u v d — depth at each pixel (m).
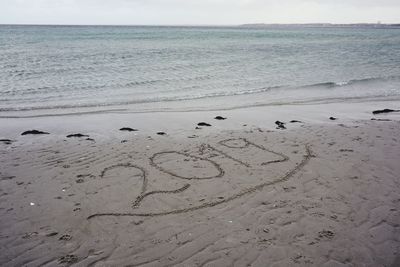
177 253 4.16
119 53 30.41
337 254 4.17
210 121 10.27
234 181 6.04
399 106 12.79
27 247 4.22
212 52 34.59
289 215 4.97
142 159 6.99
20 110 11.20
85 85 15.41
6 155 7.13
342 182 6.01
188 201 5.36
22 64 20.95
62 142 8.05
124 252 4.17
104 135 8.72
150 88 15.34
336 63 26.30
